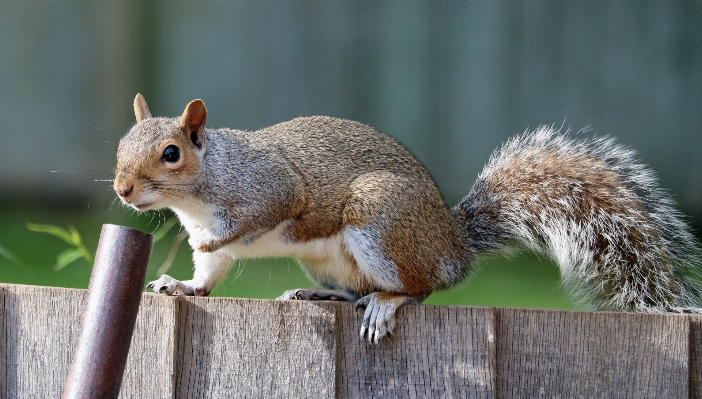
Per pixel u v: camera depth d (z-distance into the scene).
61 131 21.91
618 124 20.94
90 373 6.03
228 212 9.38
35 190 22.06
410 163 9.77
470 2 21.09
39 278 15.84
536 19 20.95
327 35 21.45
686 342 7.12
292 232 9.54
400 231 9.05
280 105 21.61
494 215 9.78
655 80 20.83
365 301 8.55
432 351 7.22
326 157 9.58
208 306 7.21
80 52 21.81
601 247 9.23
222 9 21.56
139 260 6.18
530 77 21.03
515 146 10.04
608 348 7.15
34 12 21.69
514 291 16.48
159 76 21.81
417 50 21.28
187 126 9.26
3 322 7.30
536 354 7.17
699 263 9.05
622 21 20.83
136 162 8.89
